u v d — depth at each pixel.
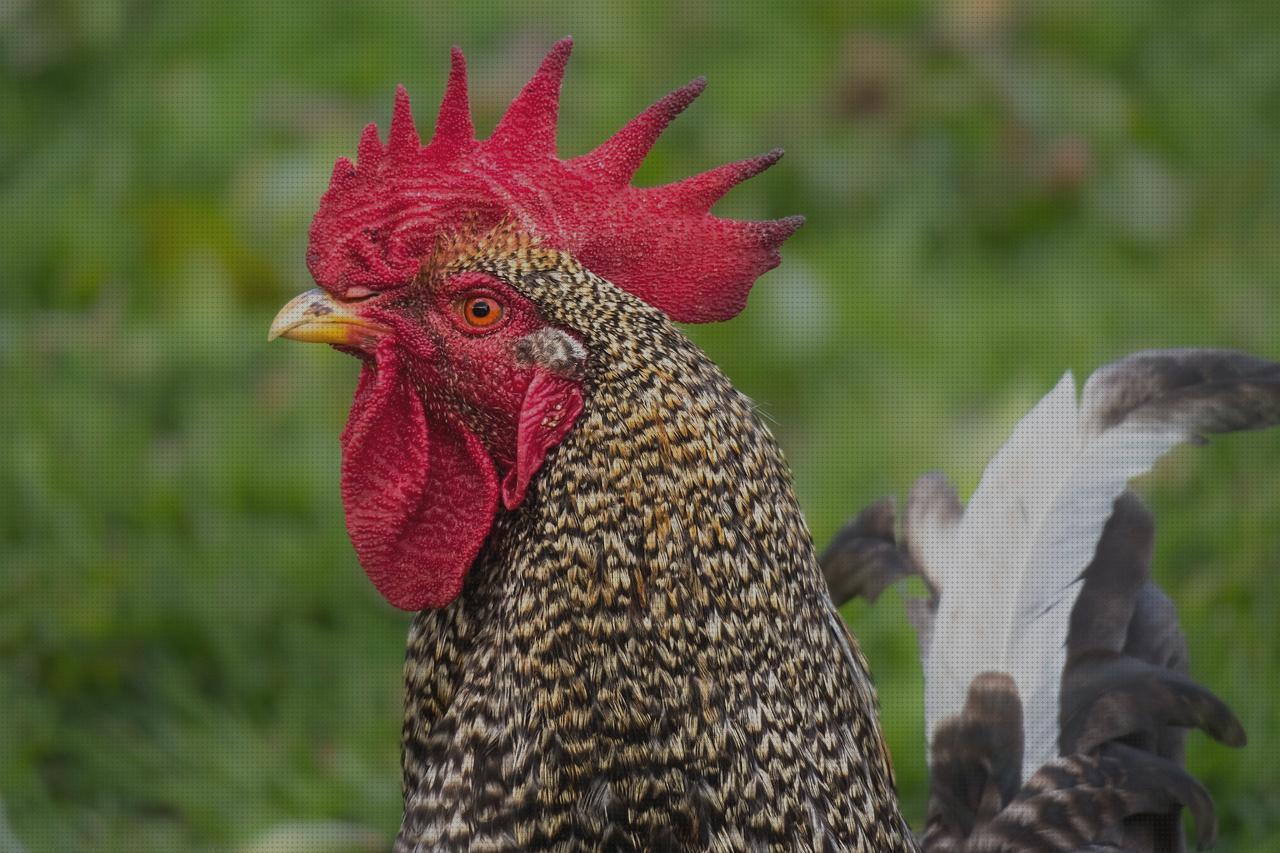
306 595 15.64
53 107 21.53
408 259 8.09
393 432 8.30
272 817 13.68
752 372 18.28
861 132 21.28
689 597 7.54
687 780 7.63
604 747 7.64
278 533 16.17
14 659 14.82
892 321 19.19
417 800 8.09
